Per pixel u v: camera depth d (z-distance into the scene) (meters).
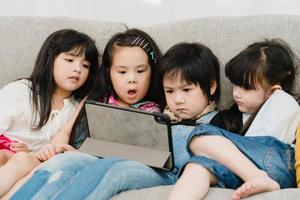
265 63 1.24
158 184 1.11
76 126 1.37
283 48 1.28
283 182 1.02
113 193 0.98
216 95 1.37
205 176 0.97
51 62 1.40
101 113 1.14
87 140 1.20
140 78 1.38
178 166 1.20
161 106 1.44
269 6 1.59
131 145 1.14
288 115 1.16
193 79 1.29
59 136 1.37
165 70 1.31
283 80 1.27
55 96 1.44
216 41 1.40
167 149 1.10
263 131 1.16
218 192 0.95
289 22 1.36
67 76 1.38
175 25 1.47
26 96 1.40
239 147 1.04
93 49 1.43
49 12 1.75
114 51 1.39
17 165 1.13
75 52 1.39
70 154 1.07
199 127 1.09
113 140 1.16
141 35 1.42
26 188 0.94
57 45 1.40
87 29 1.52
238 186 1.02
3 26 1.53
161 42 1.46
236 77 1.26
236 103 1.32
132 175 1.03
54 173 0.98
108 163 1.00
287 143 1.12
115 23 1.54
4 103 1.38
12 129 1.38
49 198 0.93
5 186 1.09
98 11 1.72
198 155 1.05
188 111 1.31
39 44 1.51
